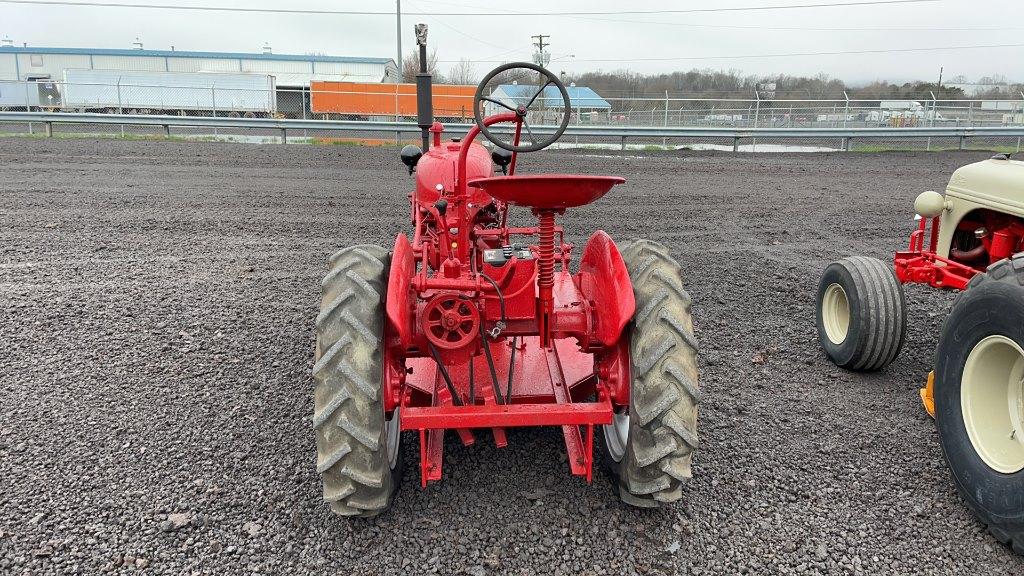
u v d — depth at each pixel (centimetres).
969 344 298
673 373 264
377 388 260
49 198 1017
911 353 484
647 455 265
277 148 1819
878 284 424
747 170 1549
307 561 269
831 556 274
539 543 280
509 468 331
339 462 257
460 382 330
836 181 1381
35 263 684
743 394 415
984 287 291
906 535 287
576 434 317
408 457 343
